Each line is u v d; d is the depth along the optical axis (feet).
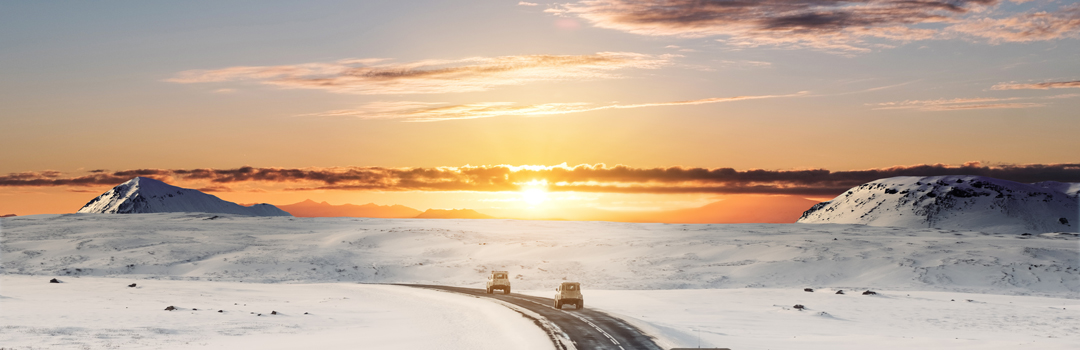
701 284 317.42
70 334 135.74
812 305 217.15
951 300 232.12
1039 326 170.60
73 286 245.45
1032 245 418.31
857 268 346.74
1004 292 291.99
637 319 158.30
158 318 164.04
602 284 315.37
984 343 133.28
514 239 521.24
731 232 609.01
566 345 120.06
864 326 169.89
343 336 143.33
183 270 360.28
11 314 162.40
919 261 354.13
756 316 187.32
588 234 597.93
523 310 181.16
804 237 520.01
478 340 132.16
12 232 546.26
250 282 332.19
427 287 283.79
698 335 135.13
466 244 482.69
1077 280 313.94
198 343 130.82
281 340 137.08
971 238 504.84
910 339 138.82
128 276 340.18
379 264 384.06
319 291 263.29
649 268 358.23
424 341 133.90
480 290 267.18
